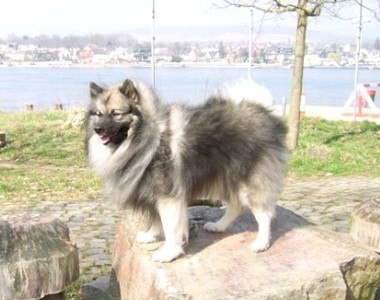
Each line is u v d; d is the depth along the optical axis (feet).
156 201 5.93
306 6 17.47
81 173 16.24
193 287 5.53
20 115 27.68
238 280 5.61
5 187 14.07
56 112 28.76
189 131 5.92
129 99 5.92
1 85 66.39
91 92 6.24
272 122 6.33
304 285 5.53
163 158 5.81
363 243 6.49
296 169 16.30
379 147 19.74
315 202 12.28
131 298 6.25
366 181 14.79
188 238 6.42
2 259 5.63
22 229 5.87
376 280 6.15
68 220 10.99
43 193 13.66
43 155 18.84
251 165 6.09
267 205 6.22
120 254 6.91
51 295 5.91
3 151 19.25
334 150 18.29
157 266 5.94
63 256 5.86
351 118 28.43
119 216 11.23
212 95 6.57
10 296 5.59
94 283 7.48
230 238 6.57
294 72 18.22
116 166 5.95
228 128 6.04
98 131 5.84
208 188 6.19
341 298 5.67
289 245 6.33
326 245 6.31
